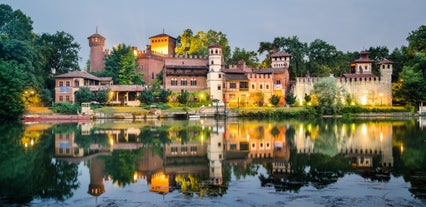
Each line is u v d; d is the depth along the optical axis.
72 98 117.94
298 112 107.06
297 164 26.00
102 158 29.08
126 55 138.88
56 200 16.95
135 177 22.02
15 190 18.89
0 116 84.38
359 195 17.19
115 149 34.25
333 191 18.03
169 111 106.44
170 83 127.50
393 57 144.50
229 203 16.11
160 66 156.25
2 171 23.80
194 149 34.09
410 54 136.25
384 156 29.11
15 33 123.88
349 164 25.77
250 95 126.38
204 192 18.19
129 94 120.38
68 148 34.91
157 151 32.91
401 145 35.78
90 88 116.69
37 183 20.44
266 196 17.22
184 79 128.50
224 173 22.97
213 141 40.47
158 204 16.12
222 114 105.94
